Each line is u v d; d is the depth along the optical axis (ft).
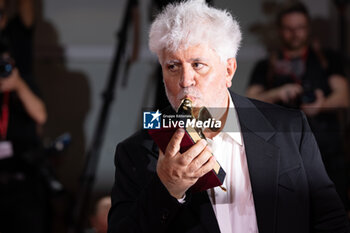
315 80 33.60
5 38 32.32
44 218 30.09
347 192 30.58
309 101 33.17
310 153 13.17
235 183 12.62
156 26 11.93
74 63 38.14
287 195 12.39
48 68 37.91
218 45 11.59
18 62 32.40
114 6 38.70
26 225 28.96
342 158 32.17
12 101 29.76
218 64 11.76
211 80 11.65
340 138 32.42
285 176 12.52
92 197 34.76
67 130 37.55
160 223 10.86
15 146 29.19
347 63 35.63
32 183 29.37
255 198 12.27
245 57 35.68
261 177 12.43
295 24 33.91
